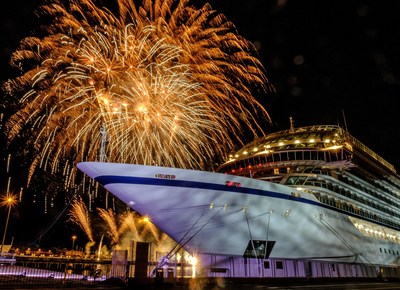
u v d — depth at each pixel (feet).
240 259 63.26
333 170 83.05
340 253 77.56
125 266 52.49
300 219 67.26
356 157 89.86
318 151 79.56
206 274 59.47
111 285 50.44
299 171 79.05
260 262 65.36
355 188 91.66
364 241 88.94
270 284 61.72
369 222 96.02
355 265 86.38
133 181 53.88
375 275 93.71
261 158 82.94
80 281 55.93
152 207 55.57
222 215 58.59
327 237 73.46
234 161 86.94
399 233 114.11
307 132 87.76
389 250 102.73
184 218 57.16
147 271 52.31
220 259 61.52
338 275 79.05
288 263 69.36
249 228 61.00
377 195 105.60
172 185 55.16
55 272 72.79
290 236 66.23
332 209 78.54
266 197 62.39
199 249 59.47
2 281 51.06
